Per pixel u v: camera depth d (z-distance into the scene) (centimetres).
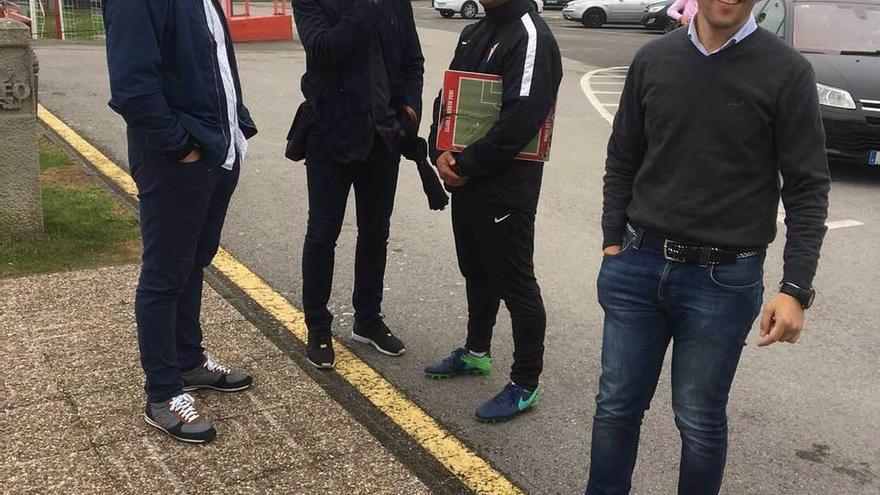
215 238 332
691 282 238
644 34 2320
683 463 253
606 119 1019
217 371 349
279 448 313
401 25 362
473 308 377
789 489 316
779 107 224
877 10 877
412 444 333
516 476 316
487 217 329
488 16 324
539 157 324
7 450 298
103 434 311
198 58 286
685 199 235
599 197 687
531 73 308
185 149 279
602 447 263
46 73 1034
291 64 1285
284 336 413
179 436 309
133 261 475
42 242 484
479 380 387
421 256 538
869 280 532
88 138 736
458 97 322
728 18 219
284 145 791
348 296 470
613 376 257
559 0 3166
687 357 245
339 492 289
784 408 374
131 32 265
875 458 339
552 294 489
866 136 744
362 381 378
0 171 470
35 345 373
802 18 868
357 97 347
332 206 368
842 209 689
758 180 232
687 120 232
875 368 414
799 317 225
